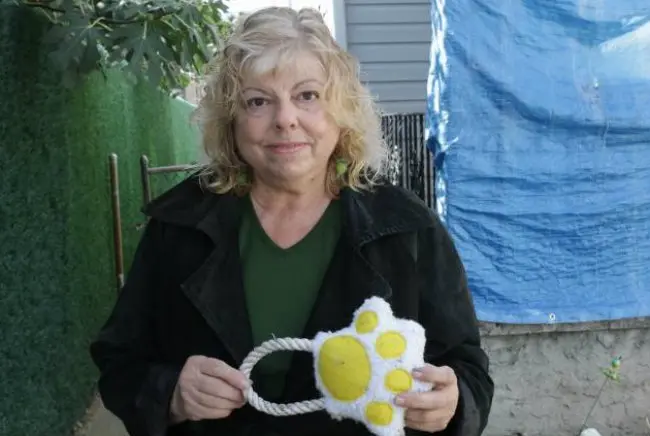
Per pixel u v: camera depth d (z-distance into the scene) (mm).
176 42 3449
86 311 4418
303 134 1457
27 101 3254
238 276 1504
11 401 2990
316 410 1354
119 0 3373
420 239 1547
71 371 4027
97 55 3150
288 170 1465
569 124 3338
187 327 1520
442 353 1541
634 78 3342
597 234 3385
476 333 1582
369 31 6195
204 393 1336
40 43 3404
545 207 3371
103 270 4965
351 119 1524
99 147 4957
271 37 1431
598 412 3492
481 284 3377
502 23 3311
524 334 3445
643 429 3502
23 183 3188
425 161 5859
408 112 6273
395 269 1507
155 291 1597
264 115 1458
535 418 3479
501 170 3352
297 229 1557
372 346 1286
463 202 3354
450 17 3303
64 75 3139
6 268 2963
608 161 3367
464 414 1441
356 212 1523
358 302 1452
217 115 1561
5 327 2939
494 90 3326
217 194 1591
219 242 1514
